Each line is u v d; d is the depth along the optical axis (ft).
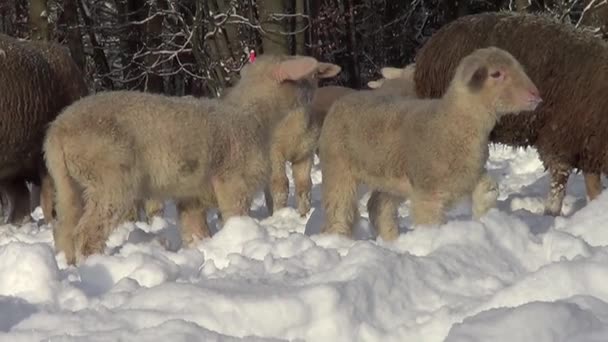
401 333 9.55
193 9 34.45
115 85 37.14
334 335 9.60
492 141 15.64
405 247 11.08
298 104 13.60
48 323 9.81
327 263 10.77
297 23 25.96
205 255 11.71
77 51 32.73
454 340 9.11
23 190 16.35
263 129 13.23
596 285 9.78
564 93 14.92
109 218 12.50
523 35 15.24
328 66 13.42
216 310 9.77
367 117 12.79
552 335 9.09
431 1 37.60
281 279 10.32
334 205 13.12
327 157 13.12
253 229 11.96
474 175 12.39
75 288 10.37
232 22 25.80
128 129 12.46
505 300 9.77
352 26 35.27
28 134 15.58
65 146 12.50
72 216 12.69
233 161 12.89
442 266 10.36
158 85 35.32
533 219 12.89
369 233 13.53
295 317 9.69
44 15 25.26
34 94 15.57
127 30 36.70
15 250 10.50
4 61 15.33
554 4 25.89
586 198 15.93
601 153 14.89
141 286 10.50
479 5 35.99
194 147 12.63
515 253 10.93
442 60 15.78
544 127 15.11
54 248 12.99
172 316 9.78
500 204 15.62
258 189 13.16
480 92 12.17
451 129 12.23
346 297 9.73
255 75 13.41
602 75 14.76
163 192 12.76
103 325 9.74
